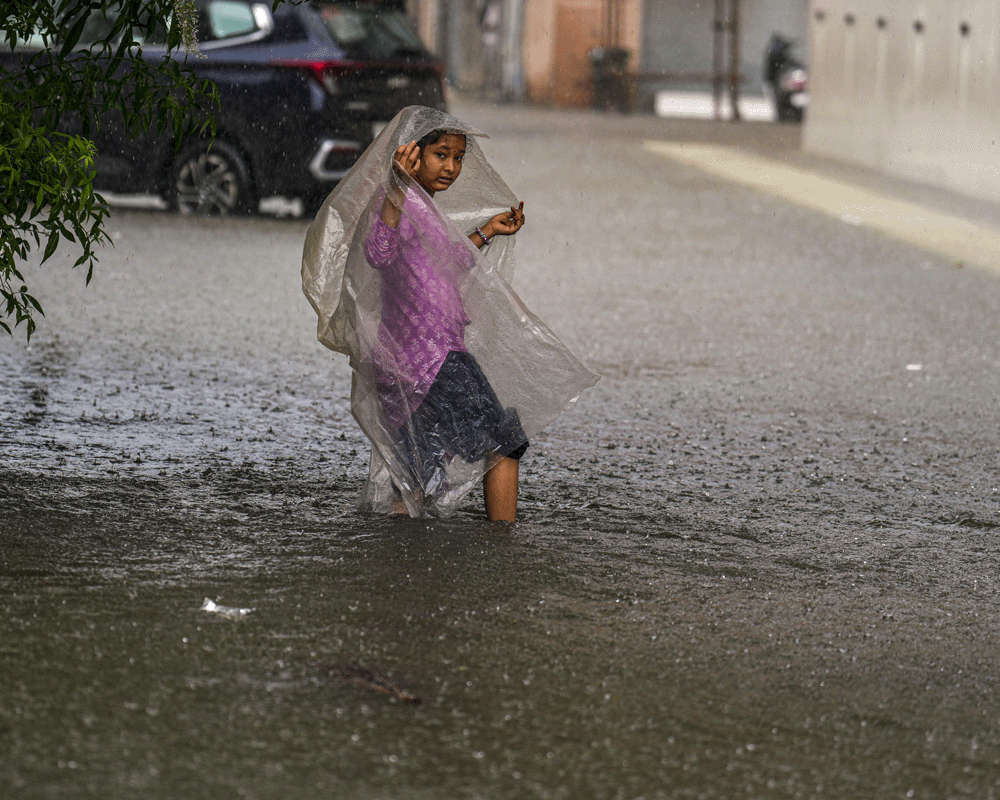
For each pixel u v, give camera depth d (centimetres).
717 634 1300
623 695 1153
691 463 1936
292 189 4225
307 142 4181
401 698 1123
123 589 1336
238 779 982
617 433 2081
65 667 1151
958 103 5988
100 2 1659
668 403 2288
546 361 1566
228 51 4141
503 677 1176
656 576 1452
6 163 1577
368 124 4250
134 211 4328
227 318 2820
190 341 2583
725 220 4834
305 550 1474
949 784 1030
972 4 5831
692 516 1684
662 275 3656
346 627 1266
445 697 1130
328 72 4166
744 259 3981
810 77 7944
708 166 6788
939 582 1488
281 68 4153
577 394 1574
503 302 1549
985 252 4231
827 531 1653
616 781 1006
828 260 4006
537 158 6856
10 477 1686
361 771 1002
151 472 1748
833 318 3125
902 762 1062
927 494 1831
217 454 1853
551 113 11088
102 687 1118
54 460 1773
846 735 1102
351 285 1517
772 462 1959
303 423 2050
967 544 1630
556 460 1914
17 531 1488
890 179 6481
